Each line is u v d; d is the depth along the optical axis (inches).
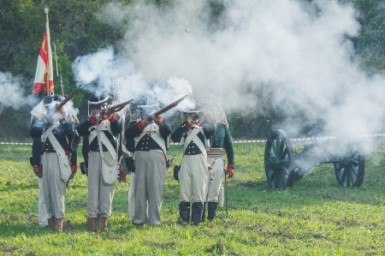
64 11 1694.1
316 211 647.8
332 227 570.9
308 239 529.3
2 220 608.1
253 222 586.6
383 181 878.4
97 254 472.4
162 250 483.5
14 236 538.9
